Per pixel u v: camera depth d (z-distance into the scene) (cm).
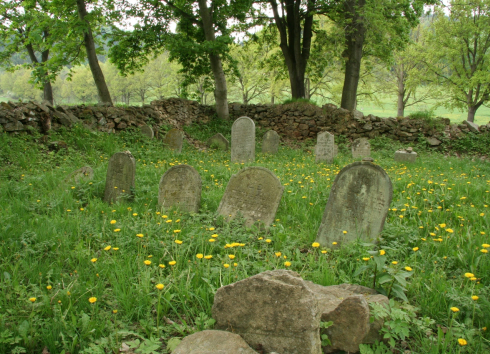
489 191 648
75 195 650
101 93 1552
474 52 2756
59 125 1146
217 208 589
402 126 1684
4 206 558
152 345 252
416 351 260
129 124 1366
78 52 1498
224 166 991
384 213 444
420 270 362
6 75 4972
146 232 455
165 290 319
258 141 1706
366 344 261
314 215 563
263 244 450
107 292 324
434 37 2833
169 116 1677
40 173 809
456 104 2919
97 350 244
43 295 295
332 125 1761
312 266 377
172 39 1564
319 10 1905
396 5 1678
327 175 830
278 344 248
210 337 248
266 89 3722
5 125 970
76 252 393
